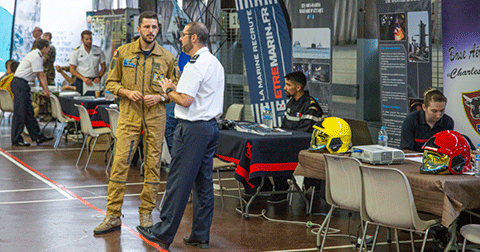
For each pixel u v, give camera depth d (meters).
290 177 5.38
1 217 5.25
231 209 5.69
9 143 9.89
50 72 12.33
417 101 5.63
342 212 5.62
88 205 5.77
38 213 5.42
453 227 3.56
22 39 13.37
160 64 4.70
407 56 5.70
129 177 7.29
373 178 3.64
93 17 12.08
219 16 9.55
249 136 5.27
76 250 4.30
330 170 4.15
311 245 4.53
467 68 5.12
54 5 12.98
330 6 6.60
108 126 8.00
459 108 5.23
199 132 4.05
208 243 4.41
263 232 4.88
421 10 5.50
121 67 4.69
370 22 7.31
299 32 7.00
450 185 3.50
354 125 5.37
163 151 5.89
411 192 3.47
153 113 4.67
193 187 4.35
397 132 5.89
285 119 6.11
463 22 5.12
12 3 14.09
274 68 7.11
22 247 4.36
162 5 10.49
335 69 7.79
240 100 9.35
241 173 5.18
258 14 7.13
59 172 7.53
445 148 3.70
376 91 7.43
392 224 3.63
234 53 9.41
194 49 4.10
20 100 9.47
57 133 11.17
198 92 4.05
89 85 10.50
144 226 4.75
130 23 10.76
